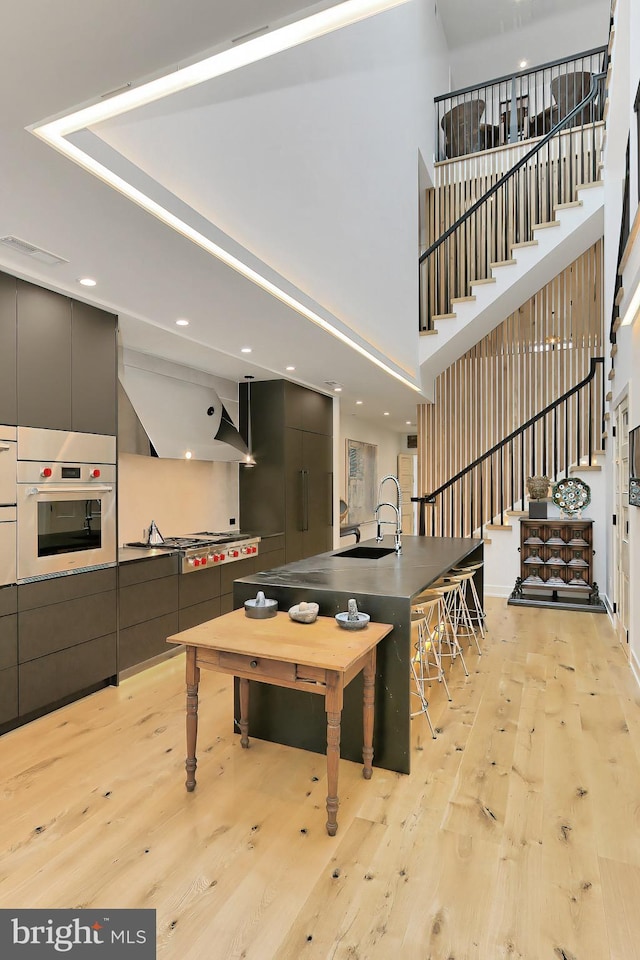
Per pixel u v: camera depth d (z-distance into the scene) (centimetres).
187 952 159
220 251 285
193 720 245
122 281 322
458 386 763
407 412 923
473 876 192
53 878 190
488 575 672
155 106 253
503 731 305
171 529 530
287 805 235
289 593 294
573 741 293
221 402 584
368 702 256
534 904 179
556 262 659
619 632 478
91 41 150
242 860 199
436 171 768
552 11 820
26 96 172
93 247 276
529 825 221
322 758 276
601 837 213
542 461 707
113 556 377
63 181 217
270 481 617
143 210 240
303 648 228
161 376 501
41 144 194
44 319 326
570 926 170
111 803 236
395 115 595
